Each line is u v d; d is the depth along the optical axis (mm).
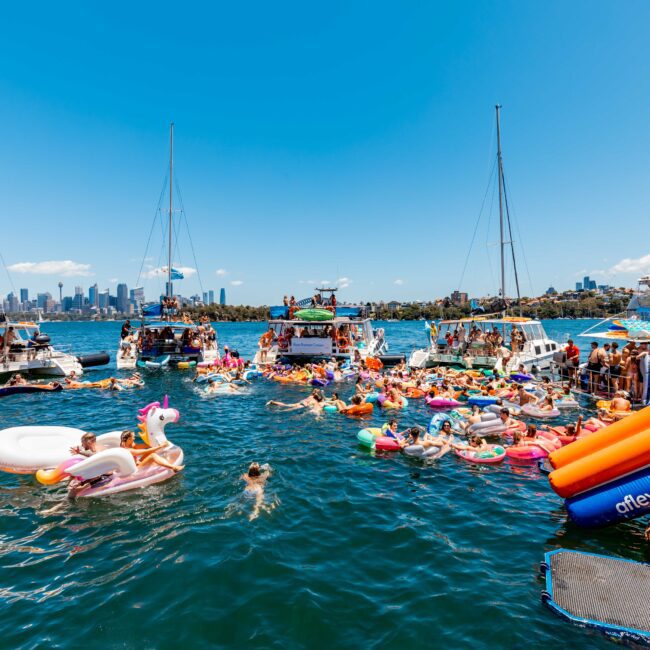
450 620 5801
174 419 11406
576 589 6270
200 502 9344
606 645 5305
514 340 28781
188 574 6801
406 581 6691
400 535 8117
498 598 6250
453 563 7184
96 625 5695
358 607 6082
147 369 30344
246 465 11562
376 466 11812
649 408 7719
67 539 7863
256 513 8891
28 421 16406
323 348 30781
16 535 7988
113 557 7289
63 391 22500
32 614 5914
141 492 9789
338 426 15773
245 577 6746
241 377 26016
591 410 17562
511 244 35656
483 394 19844
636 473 7395
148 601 6180
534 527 8406
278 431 15023
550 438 13227
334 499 9672
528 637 5457
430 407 18750
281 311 33500
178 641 5418
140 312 32750
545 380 22844
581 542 7812
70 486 9492
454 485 10578
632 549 7570
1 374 25156
